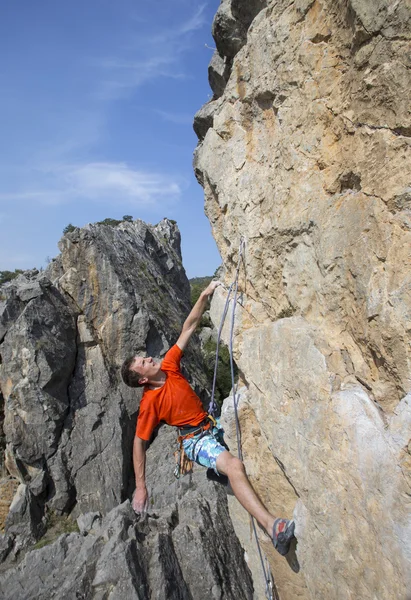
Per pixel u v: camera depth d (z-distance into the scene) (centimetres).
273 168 538
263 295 566
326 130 462
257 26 563
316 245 460
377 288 378
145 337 2784
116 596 1111
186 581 1207
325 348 443
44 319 2617
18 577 1395
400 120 367
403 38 358
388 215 377
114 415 2612
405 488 340
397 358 360
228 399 652
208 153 660
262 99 561
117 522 1313
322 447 426
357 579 384
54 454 2498
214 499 1530
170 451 2541
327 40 457
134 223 4841
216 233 684
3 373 2527
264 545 563
